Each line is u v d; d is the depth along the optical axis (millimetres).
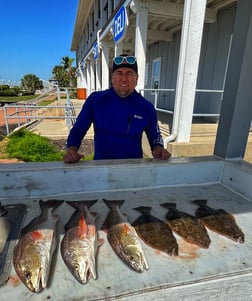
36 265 823
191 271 880
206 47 6277
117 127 1807
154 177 1564
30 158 4902
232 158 1729
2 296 744
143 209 1303
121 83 1738
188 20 3428
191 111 3867
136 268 874
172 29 7406
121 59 1716
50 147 5668
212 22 5859
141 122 1842
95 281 814
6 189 1335
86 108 1864
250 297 922
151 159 1664
